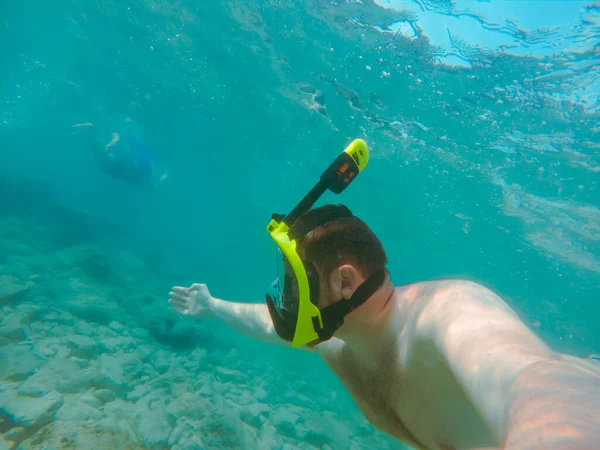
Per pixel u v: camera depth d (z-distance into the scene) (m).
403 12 9.79
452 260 32.62
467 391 0.91
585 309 25.33
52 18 21.53
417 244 32.62
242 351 14.93
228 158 34.78
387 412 1.40
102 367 7.26
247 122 23.91
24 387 5.96
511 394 0.77
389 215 27.73
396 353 1.30
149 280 19.38
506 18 8.76
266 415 8.75
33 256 14.57
